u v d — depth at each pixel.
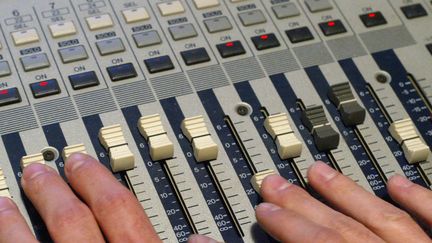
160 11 0.57
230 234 0.49
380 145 0.53
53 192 0.48
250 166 0.51
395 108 0.55
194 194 0.50
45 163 0.50
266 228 0.49
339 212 0.50
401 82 0.56
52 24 0.55
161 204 0.49
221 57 0.55
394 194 0.51
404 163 0.53
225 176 0.51
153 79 0.54
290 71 0.55
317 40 0.57
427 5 0.60
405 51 0.58
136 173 0.50
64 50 0.54
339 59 0.57
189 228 0.49
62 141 0.51
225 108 0.53
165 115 0.52
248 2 0.58
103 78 0.53
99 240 0.47
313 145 0.53
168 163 0.51
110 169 0.50
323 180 0.50
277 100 0.54
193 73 0.54
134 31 0.56
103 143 0.50
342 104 0.54
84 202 0.49
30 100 0.52
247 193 0.50
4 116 0.51
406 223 0.50
